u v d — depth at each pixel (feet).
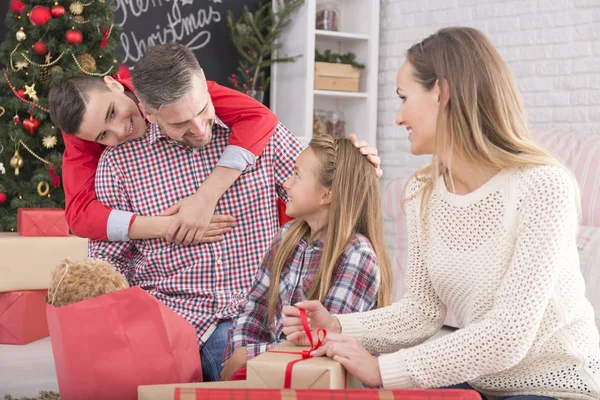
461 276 5.20
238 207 7.54
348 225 6.17
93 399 5.46
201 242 7.39
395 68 17.72
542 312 4.74
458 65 4.86
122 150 7.50
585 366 4.95
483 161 4.89
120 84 7.52
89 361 5.41
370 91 17.76
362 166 6.33
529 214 4.78
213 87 7.65
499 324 4.74
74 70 13.51
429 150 5.20
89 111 7.11
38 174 13.60
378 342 5.55
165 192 7.54
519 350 4.72
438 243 5.32
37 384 9.93
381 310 5.63
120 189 7.54
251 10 17.78
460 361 4.77
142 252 7.50
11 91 13.89
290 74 17.46
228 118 7.56
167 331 5.57
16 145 13.58
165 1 16.87
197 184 7.56
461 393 4.03
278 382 4.42
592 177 11.80
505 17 15.47
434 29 16.83
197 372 5.84
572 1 14.38
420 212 5.40
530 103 15.10
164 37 16.92
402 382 4.78
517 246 4.81
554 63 14.70
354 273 6.02
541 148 4.91
